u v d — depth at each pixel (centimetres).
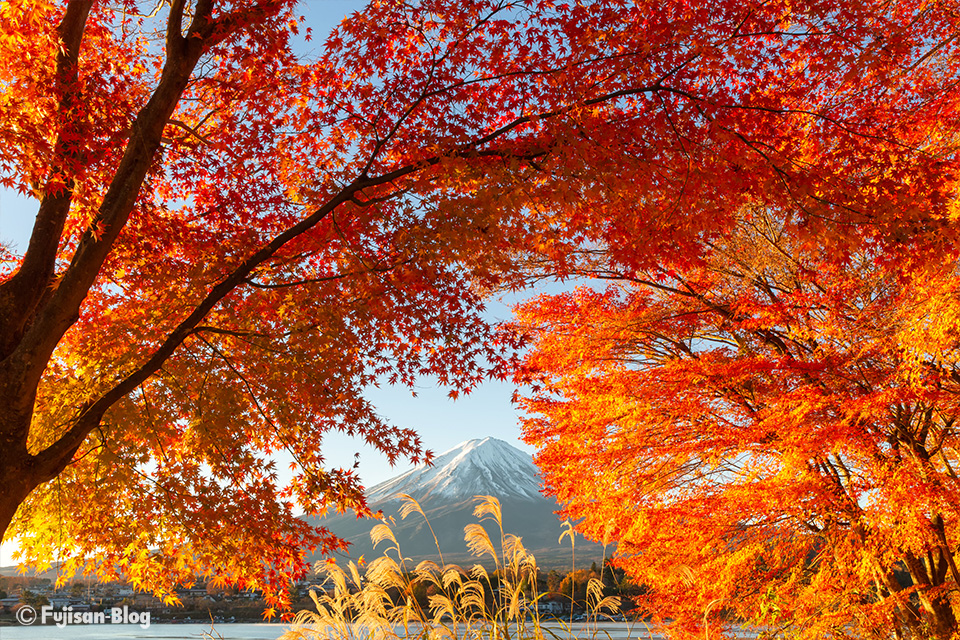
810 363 771
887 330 723
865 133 607
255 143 737
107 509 687
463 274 693
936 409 748
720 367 815
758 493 780
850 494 784
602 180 552
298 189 761
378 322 719
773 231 878
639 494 938
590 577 505
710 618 810
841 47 573
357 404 709
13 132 497
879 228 561
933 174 573
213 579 714
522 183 558
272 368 703
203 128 803
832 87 652
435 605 467
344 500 707
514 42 594
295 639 466
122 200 569
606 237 655
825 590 796
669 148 566
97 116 607
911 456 754
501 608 473
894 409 775
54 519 712
